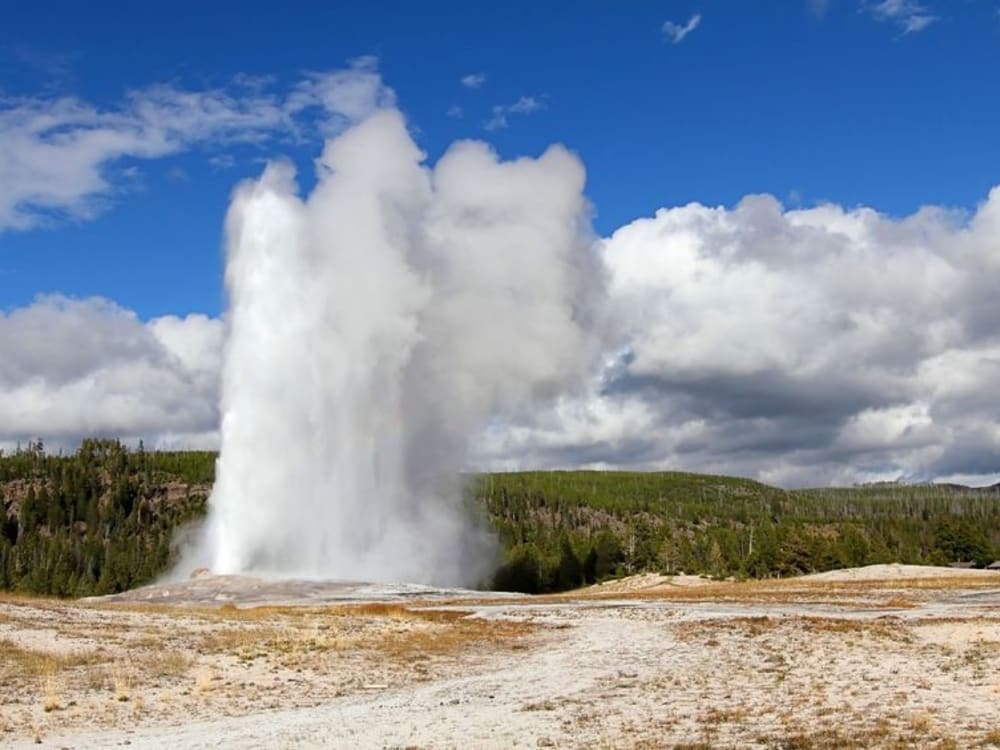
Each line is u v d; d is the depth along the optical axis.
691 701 24.58
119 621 42.00
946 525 144.38
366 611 56.59
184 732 21.80
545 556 142.62
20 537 170.00
